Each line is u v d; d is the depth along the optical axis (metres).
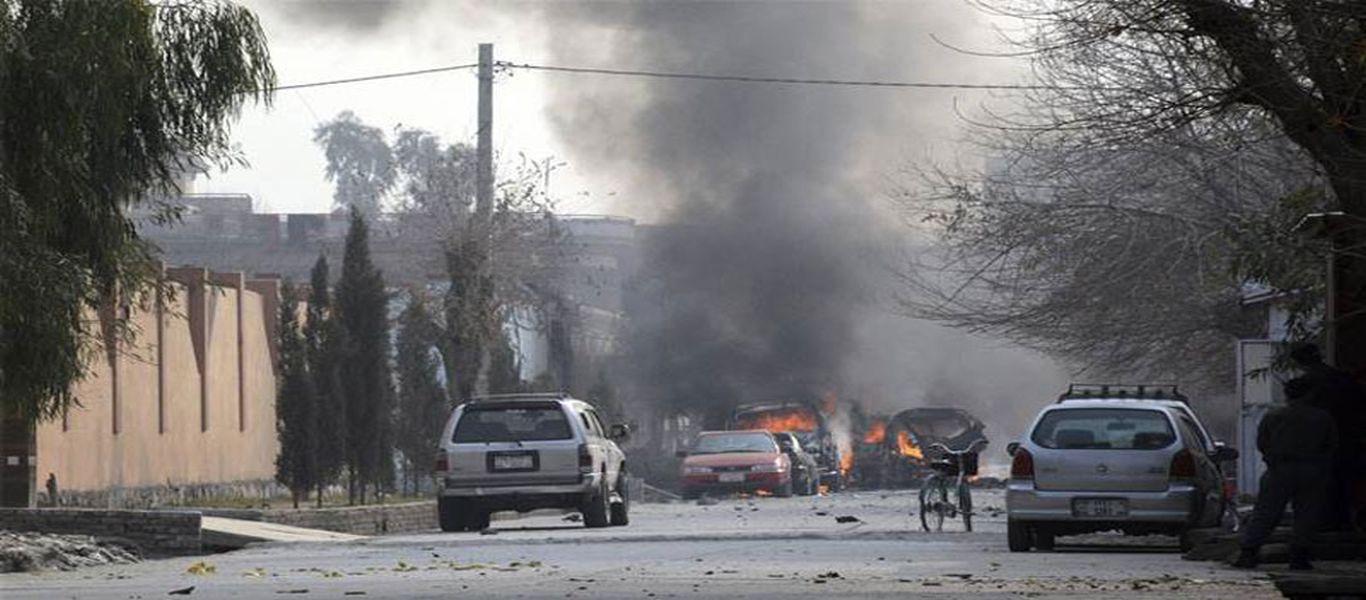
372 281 71.69
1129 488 41.12
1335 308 36.88
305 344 70.38
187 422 85.12
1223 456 45.50
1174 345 63.50
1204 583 31.20
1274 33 31.92
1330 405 36.47
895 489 118.56
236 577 35.28
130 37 41.25
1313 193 37.78
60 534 45.75
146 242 44.59
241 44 43.84
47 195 40.44
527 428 56.25
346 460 70.44
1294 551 34.31
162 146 43.31
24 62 39.84
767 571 35.44
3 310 38.66
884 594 29.12
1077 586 30.70
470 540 47.75
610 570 36.12
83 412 72.81
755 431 97.31
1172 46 38.12
